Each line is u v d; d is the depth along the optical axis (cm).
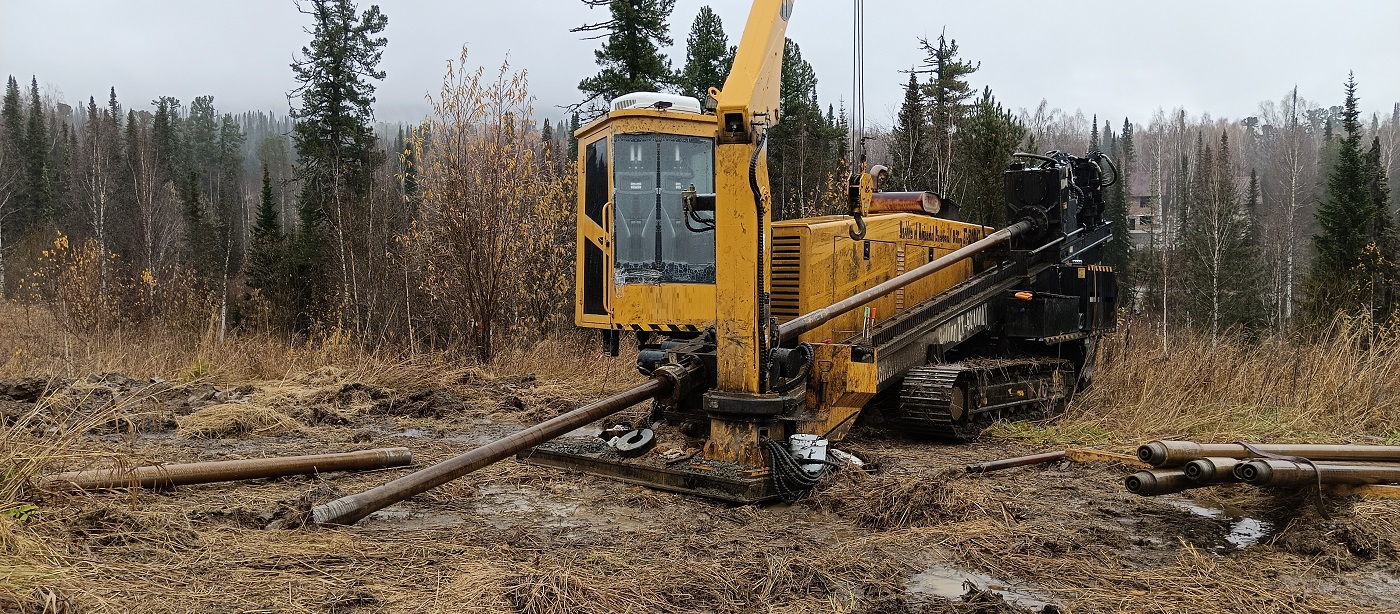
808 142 3209
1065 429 931
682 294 840
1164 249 3809
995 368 945
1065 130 10025
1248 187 6328
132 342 1476
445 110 1652
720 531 544
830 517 587
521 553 482
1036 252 1039
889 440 903
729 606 416
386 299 2544
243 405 907
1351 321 1206
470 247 1545
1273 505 584
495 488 652
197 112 8831
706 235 846
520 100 1680
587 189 891
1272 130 9144
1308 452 568
